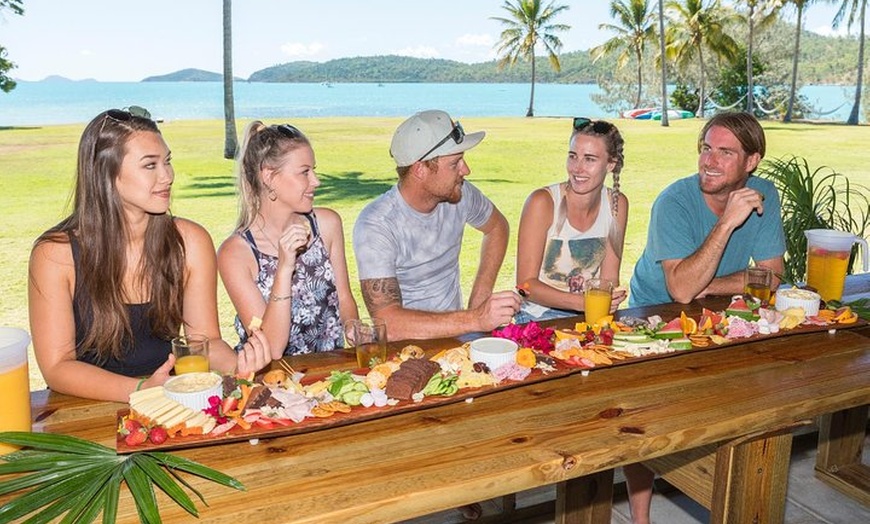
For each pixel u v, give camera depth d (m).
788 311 1.93
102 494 1.08
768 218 2.48
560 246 2.44
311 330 2.10
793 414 1.49
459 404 1.46
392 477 1.19
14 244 8.14
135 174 1.53
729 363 1.70
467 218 2.55
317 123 26.56
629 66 38.69
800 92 32.97
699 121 31.17
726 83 33.72
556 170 15.89
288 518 1.08
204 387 1.33
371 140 20.44
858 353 1.78
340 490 1.15
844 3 29.36
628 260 7.80
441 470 1.21
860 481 2.50
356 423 1.37
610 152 2.31
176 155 15.91
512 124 29.39
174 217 1.79
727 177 2.31
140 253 1.66
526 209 2.42
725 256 2.48
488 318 1.81
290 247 1.81
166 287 1.68
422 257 2.37
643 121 31.36
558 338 1.71
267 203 2.01
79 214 1.56
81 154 1.54
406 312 1.99
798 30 30.92
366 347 1.60
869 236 5.97
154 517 1.02
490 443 1.31
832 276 2.11
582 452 1.28
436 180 2.23
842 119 32.75
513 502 2.28
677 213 2.39
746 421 1.44
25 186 11.89
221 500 1.12
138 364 1.72
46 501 1.05
